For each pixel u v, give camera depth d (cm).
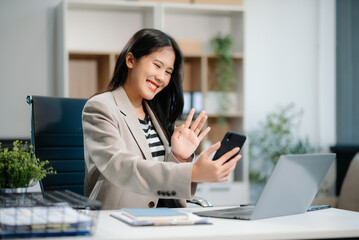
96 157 177
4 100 450
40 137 233
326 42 546
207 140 484
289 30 537
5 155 167
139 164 161
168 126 228
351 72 549
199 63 480
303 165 162
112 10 478
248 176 511
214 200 460
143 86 210
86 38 472
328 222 154
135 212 148
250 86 525
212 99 491
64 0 437
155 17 463
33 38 458
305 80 541
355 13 545
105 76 456
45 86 461
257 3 527
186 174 154
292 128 539
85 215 135
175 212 150
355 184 294
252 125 524
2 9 450
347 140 548
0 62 449
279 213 163
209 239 128
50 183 234
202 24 505
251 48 526
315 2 544
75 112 244
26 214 131
